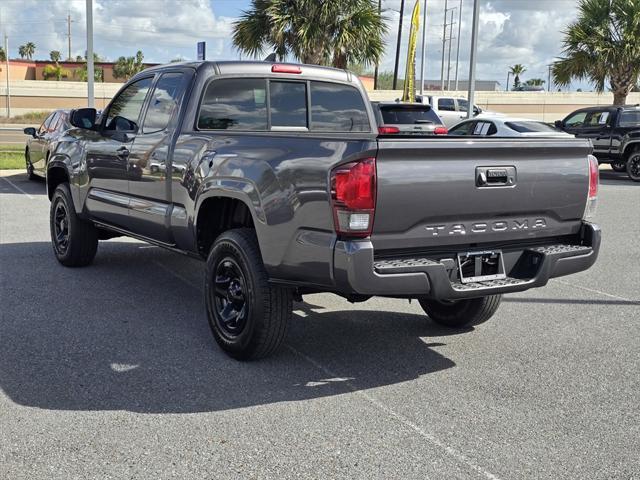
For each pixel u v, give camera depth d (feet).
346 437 12.99
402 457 12.26
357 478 11.53
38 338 18.03
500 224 15.46
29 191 46.57
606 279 25.95
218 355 17.12
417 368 16.60
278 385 15.38
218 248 16.76
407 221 14.19
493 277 15.57
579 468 12.00
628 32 82.12
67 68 226.79
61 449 12.35
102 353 17.07
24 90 164.86
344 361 16.97
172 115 19.57
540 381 15.90
